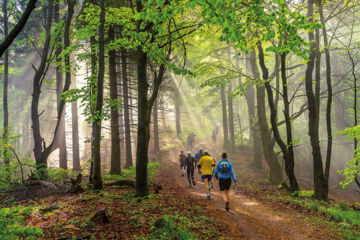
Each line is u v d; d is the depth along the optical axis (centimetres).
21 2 1781
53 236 466
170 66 786
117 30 1402
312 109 1107
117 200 759
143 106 852
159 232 512
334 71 2228
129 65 1769
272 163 1700
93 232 496
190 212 695
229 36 514
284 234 605
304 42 536
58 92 1488
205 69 1368
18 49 2589
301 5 1167
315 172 1080
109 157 2394
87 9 952
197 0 450
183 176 1611
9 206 757
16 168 1098
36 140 1151
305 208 858
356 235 599
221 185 804
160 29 587
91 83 1110
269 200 1003
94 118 895
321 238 582
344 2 1133
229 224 646
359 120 2180
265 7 528
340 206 923
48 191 908
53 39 1339
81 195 805
